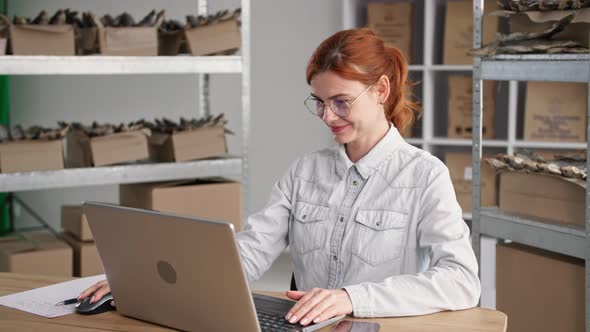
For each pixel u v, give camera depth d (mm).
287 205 2098
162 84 4465
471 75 4746
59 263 3422
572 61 2410
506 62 2623
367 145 1985
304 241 2012
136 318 1701
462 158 4648
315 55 1869
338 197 1995
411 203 1897
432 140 4684
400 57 1939
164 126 3680
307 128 5250
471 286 1742
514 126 4465
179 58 3494
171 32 3553
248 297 1456
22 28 3195
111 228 1615
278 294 1874
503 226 2635
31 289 1939
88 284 1975
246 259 2047
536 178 2527
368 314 1654
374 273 1904
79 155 3537
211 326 1544
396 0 4910
